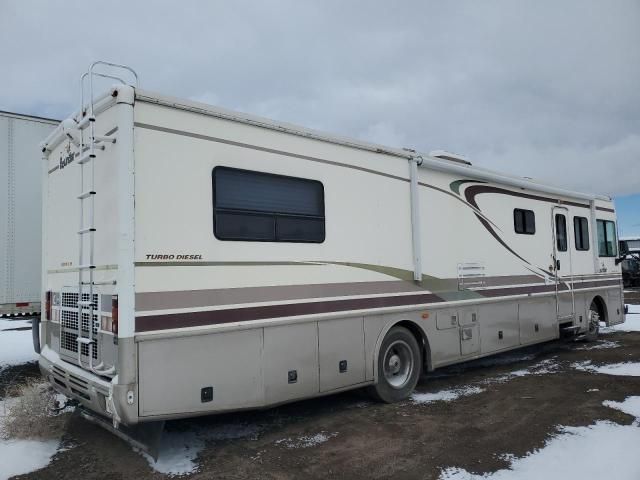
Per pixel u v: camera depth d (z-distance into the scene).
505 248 7.75
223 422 5.24
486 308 7.24
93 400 4.12
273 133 4.91
